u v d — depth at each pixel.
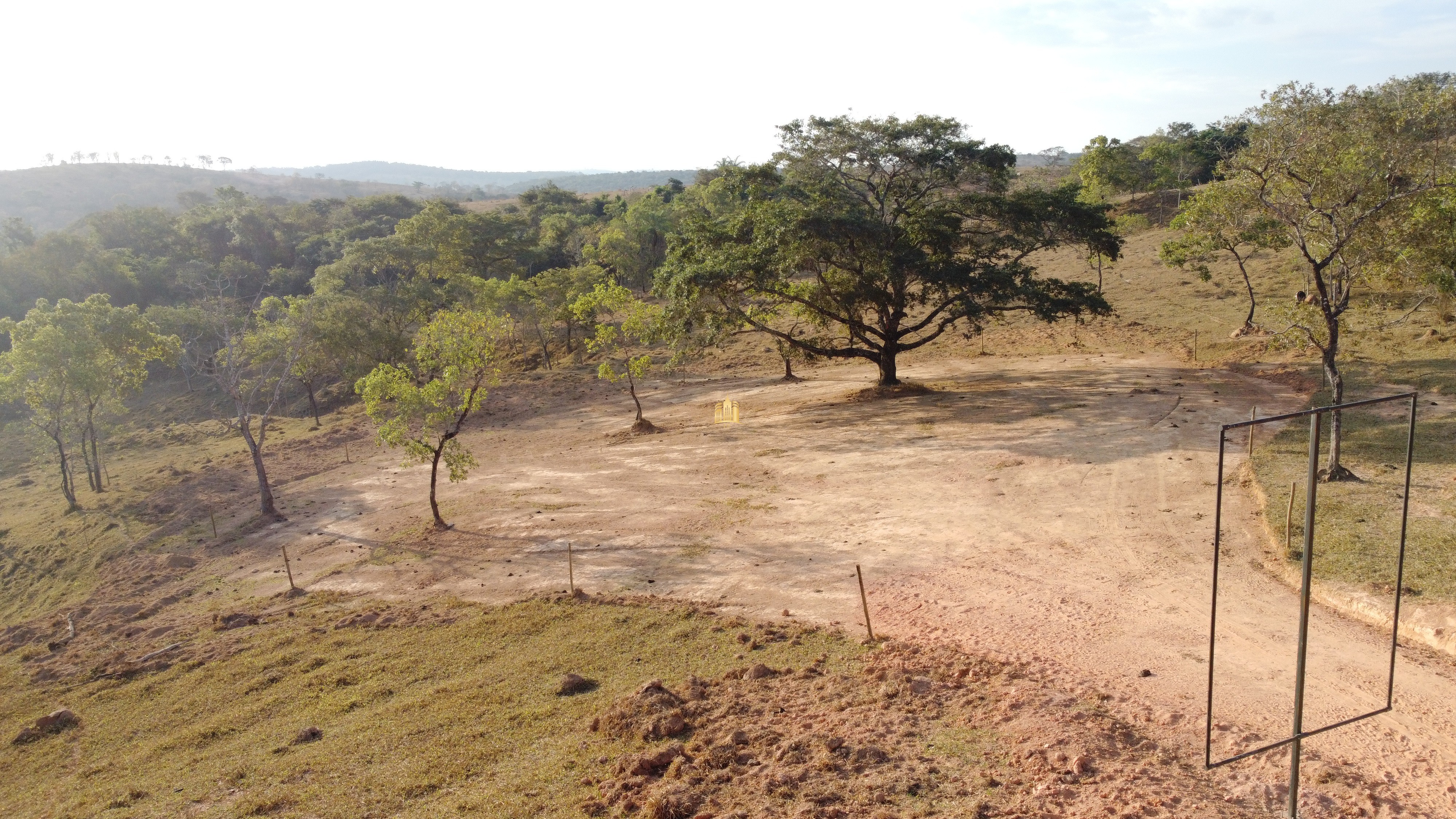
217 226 102.56
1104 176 74.25
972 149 38.91
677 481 30.66
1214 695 13.09
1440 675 13.19
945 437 32.06
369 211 118.62
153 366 66.81
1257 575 17.66
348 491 35.25
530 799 11.41
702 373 54.72
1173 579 17.83
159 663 19.62
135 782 13.87
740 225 40.31
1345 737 11.70
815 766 11.52
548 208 121.25
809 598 18.84
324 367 55.25
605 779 11.73
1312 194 21.88
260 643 20.08
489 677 16.34
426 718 14.62
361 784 12.45
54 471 49.06
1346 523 18.88
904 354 53.28
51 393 38.97
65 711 17.17
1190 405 32.97
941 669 14.52
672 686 14.91
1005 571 19.12
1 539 36.91
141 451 51.12
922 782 10.95
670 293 39.88
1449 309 36.91
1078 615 16.53
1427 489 20.52
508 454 39.25
